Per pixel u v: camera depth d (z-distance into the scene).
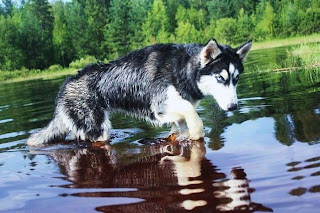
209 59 1.16
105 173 0.86
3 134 1.43
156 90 1.24
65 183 0.81
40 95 2.85
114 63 1.33
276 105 1.40
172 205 0.63
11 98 2.90
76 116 1.30
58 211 0.66
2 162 1.04
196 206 0.61
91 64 1.36
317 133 0.95
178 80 1.22
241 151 0.90
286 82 2.01
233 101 1.13
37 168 0.96
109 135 1.29
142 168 0.88
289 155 0.81
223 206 0.60
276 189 0.64
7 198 0.75
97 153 1.09
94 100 1.30
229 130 1.14
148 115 1.29
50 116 1.75
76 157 1.06
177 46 1.26
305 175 0.68
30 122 1.64
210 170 0.79
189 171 0.81
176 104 1.18
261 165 0.77
